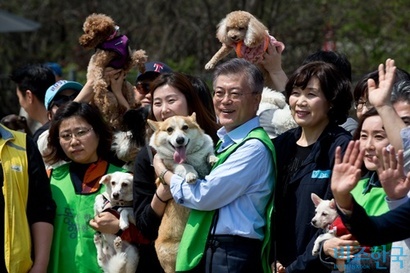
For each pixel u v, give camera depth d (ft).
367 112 23.84
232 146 25.40
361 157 20.17
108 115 31.32
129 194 28.02
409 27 75.77
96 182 29.27
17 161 27.66
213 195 24.59
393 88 24.36
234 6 80.74
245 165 24.79
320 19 77.66
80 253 28.66
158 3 85.46
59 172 29.71
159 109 27.45
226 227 24.73
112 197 27.81
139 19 86.63
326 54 29.76
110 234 28.04
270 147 25.30
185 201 25.03
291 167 25.75
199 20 83.35
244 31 32.32
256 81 25.81
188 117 26.00
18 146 27.94
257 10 78.74
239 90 25.55
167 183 25.59
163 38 83.97
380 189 23.84
